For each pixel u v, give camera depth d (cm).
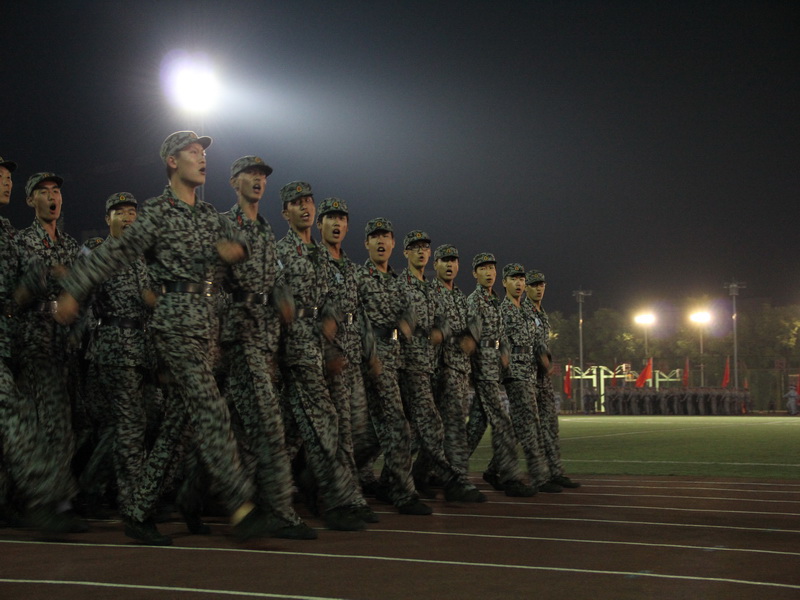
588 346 6328
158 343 540
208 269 554
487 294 924
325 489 633
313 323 659
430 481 912
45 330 625
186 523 593
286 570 448
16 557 483
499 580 428
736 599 391
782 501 799
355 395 744
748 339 5828
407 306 774
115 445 694
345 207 743
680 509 740
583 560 484
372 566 461
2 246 602
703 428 2409
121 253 529
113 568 450
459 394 872
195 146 562
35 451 560
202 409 530
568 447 1619
